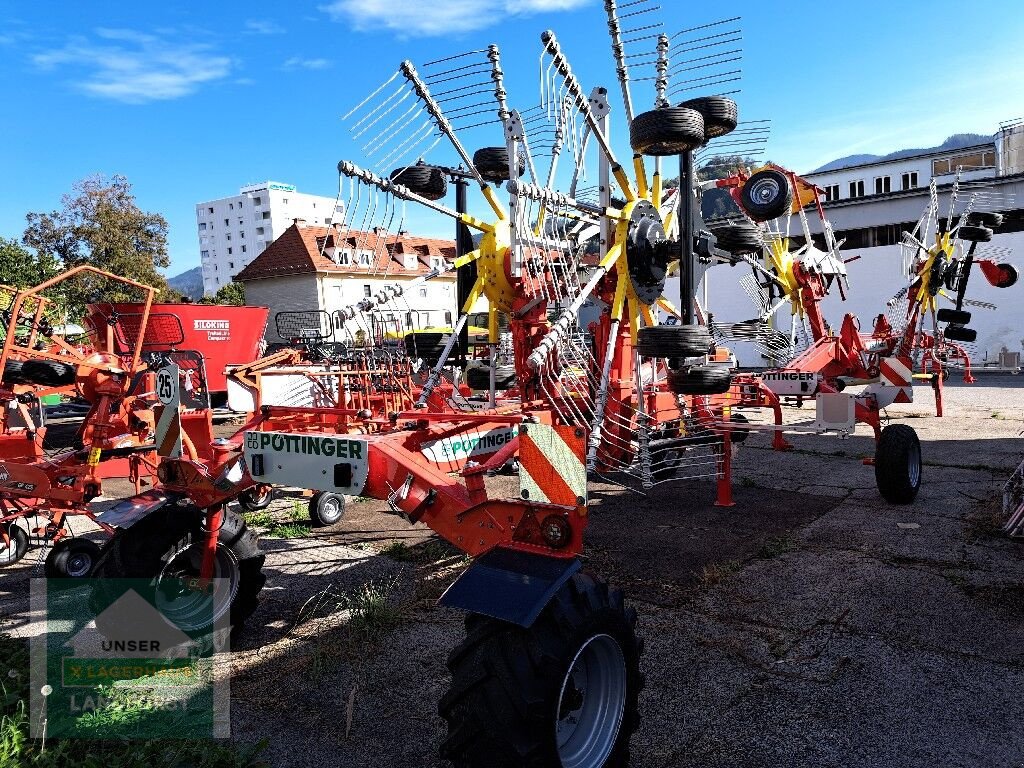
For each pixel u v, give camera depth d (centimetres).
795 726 284
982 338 2216
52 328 751
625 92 494
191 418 440
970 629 365
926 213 1152
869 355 872
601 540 537
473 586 232
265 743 273
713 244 530
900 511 592
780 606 404
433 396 575
